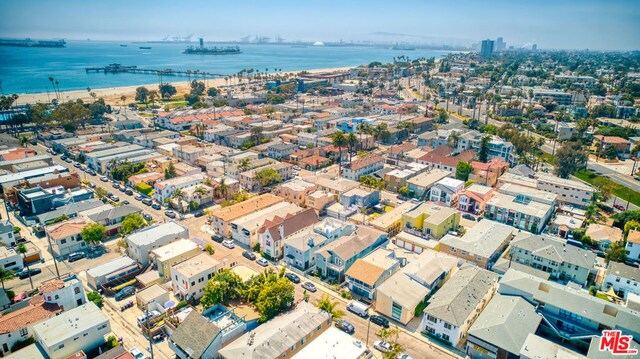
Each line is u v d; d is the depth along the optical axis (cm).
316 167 19938
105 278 10462
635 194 17212
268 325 8531
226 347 7844
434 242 11994
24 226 13688
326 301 9200
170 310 9288
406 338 8875
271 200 14538
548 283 9425
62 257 11925
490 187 16688
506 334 8069
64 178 16188
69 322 8188
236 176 17438
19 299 9750
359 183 16675
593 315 8450
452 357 8356
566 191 15625
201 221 14300
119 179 17925
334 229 12081
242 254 12188
